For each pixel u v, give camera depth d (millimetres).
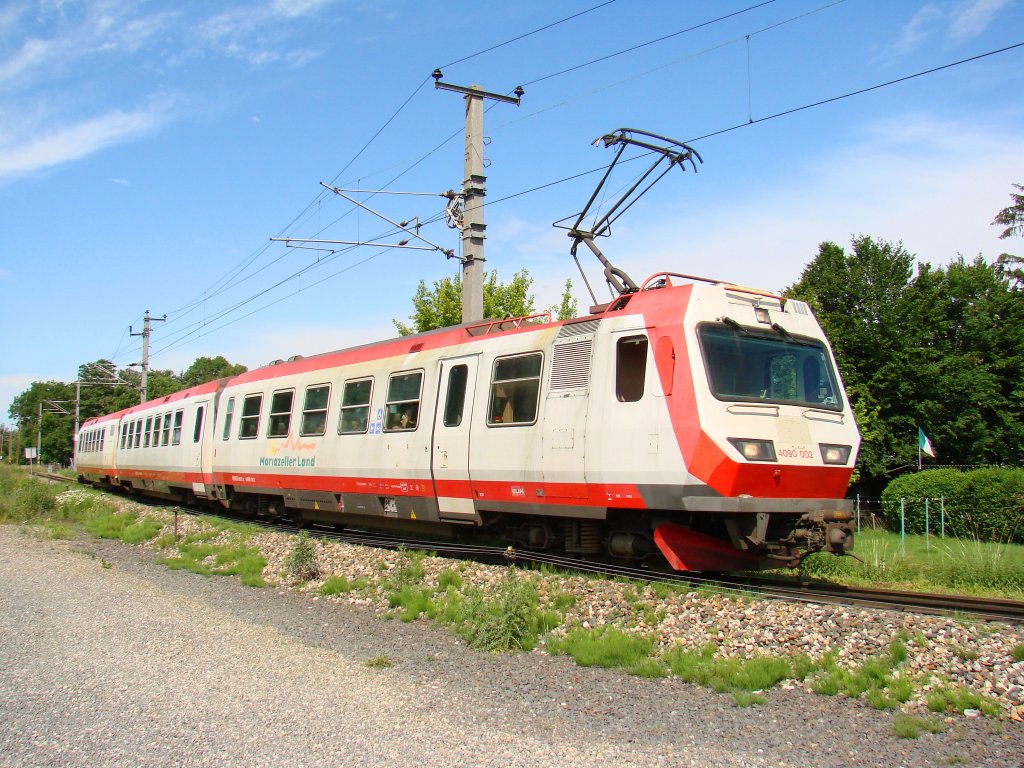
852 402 27000
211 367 103188
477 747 5426
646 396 9492
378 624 9320
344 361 15234
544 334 11031
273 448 16859
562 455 10320
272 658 7840
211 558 14594
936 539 17312
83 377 98438
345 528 17391
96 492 28531
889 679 6258
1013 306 31984
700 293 9562
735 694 6312
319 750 5379
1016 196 37594
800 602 8078
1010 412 30297
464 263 16891
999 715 5578
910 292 29328
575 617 8594
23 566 13977
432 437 12516
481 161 17000
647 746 5406
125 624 9320
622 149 12383
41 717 6098
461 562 11430
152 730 5789
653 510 10023
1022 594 10242
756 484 9023
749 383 9430
